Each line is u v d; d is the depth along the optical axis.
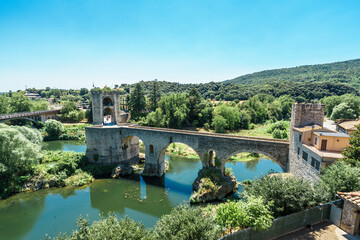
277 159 30.92
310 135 25.92
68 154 45.94
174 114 74.62
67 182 35.72
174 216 14.63
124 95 109.75
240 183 36.06
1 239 23.56
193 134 35.25
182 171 43.22
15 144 34.19
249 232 15.08
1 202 30.84
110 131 41.44
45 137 69.06
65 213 28.45
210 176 32.84
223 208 16.66
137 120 80.25
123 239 12.05
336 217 16.89
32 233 24.50
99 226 13.12
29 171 36.47
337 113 62.53
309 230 16.44
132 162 45.69
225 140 32.91
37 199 31.83
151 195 33.16
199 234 13.20
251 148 31.66
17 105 84.56
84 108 113.75
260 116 92.19
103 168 41.03
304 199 16.05
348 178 16.78
